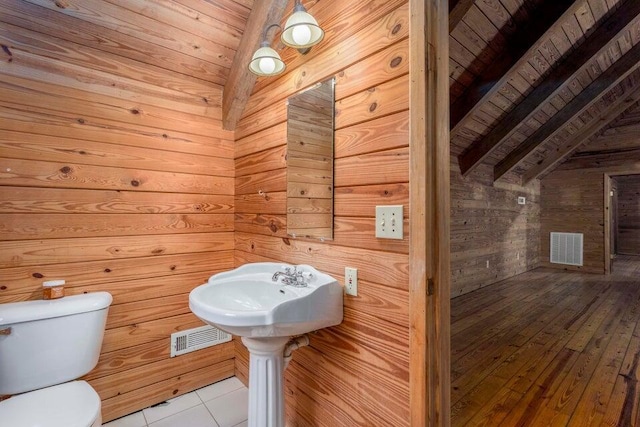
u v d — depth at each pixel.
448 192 1.04
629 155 5.21
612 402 1.81
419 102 0.99
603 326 2.99
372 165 1.17
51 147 1.58
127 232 1.80
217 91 2.13
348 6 1.28
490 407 1.78
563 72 3.07
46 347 1.39
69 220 1.63
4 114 1.47
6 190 1.47
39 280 1.55
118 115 1.76
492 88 2.71
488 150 3.84
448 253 1.04
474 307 3.60
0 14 1.42
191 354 2.03
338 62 1.33
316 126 1.45
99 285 1.71
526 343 2.63
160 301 1.91
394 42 1.09
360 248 1.22
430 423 0.98
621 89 4.09
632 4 2.60
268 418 1.29
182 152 1.99
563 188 5.88
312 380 1.47
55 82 1.58
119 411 1.77
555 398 1.86
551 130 4.17
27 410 1.19
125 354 1.79
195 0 1.64
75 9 1.50
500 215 4.96
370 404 1.17
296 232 1.59
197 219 2.06
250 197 2.02
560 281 4.88
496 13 2.21
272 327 1.07
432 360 0.99
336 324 1.27
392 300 1.09
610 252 5.53
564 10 2.23
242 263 2.11
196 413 1.81
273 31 1.67
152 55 1.81
